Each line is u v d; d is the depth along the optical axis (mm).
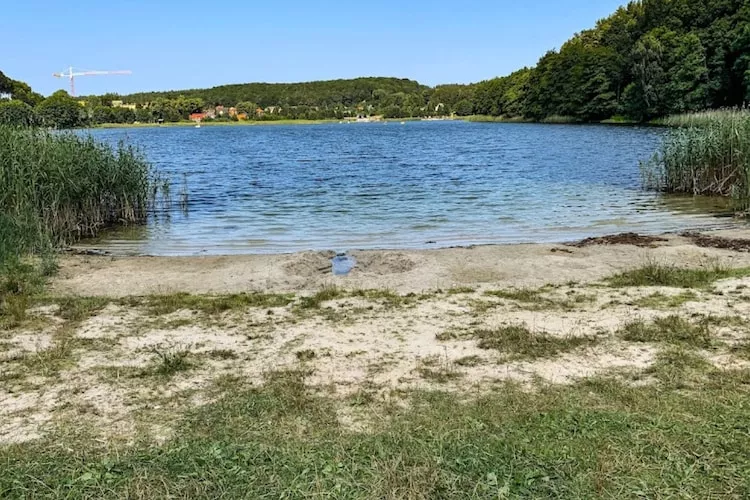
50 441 4320
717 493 3479
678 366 5430
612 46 86812
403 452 3947
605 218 14883
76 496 3559
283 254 11148
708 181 17859
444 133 77188
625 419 4402
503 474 3697
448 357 5871
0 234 10375
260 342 6430
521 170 27062
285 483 3652
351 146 51344
